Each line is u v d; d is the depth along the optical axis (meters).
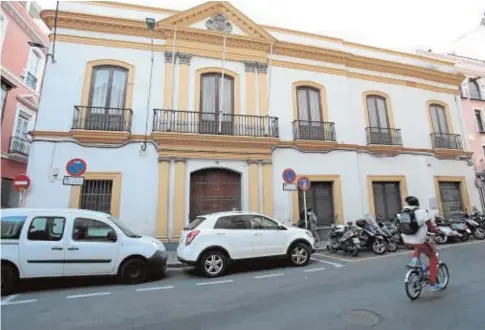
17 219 5.97
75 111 10.16
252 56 12.48
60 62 10.47
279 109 12.46
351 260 8.59
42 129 9.91
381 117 14.49
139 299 5.23
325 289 5.57
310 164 12.37
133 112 10.73
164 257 6.92
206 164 11.00
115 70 11.05
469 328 3.63
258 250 7.49
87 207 9.93
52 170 9.70
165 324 4.03
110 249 6.34
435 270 5.02
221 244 7.10
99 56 10.86
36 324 4.11
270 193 11.47
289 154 12.17
